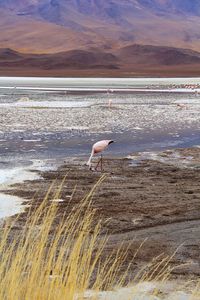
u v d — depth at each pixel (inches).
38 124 1299.2
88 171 762.8
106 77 5511.8
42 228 243.0
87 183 686.5
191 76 6043.3
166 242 466.6
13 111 1595.7
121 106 1820.9
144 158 884.0
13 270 236.2
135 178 722.8
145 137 1130.0
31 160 847.1
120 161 850.8
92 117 1464.1
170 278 386.0
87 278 251.0
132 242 460.4
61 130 1202.6
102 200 600.4
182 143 1066.1
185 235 486.6
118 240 467.2
